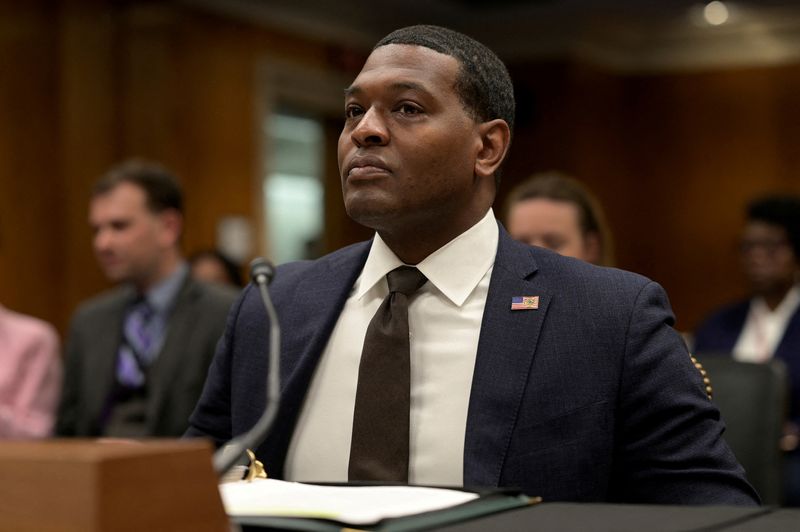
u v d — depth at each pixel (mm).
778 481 4996
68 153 10836
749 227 8141
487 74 2918
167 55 11750
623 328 2842
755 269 8102
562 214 5082
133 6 11508
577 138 15719
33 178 10570
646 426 2795
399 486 2201
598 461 2738
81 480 1447
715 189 16188
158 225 6508
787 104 15750
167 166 11750
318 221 14547
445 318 2908
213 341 6223
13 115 10430
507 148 2992
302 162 14406
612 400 2779
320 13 13938
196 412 3188
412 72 2789
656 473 2748
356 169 2789
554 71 15750
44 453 1479
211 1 12414
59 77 10844
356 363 2924
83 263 10844
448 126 2793
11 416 6570
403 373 2816
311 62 14000
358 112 2848
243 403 3021
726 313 8359
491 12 15055
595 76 16203
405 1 14375
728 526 1757
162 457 1535
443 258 2941
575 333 2836
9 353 6801
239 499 1993
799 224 8023
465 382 2814
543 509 1975
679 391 2783
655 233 16484
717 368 5199
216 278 9203
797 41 15523
